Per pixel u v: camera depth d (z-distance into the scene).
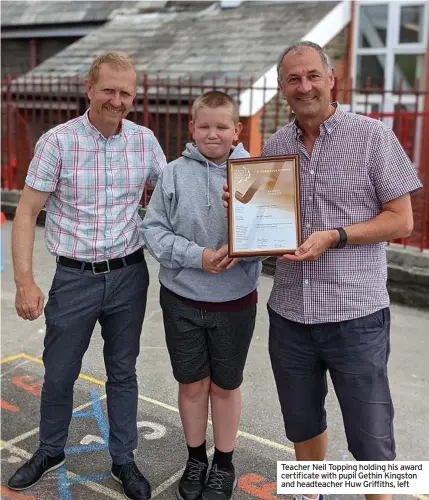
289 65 2.17
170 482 2.83
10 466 2.94
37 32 12.26
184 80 8.62
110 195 2.56
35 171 2.50
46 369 2.68
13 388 3.71
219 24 10.37
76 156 2.49
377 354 2.25
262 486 2.80
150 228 2.47
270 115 8.48
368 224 2.15
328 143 2.20
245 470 2.92
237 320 2.52
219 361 2.55
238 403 2.67
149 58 9.76
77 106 8.46
